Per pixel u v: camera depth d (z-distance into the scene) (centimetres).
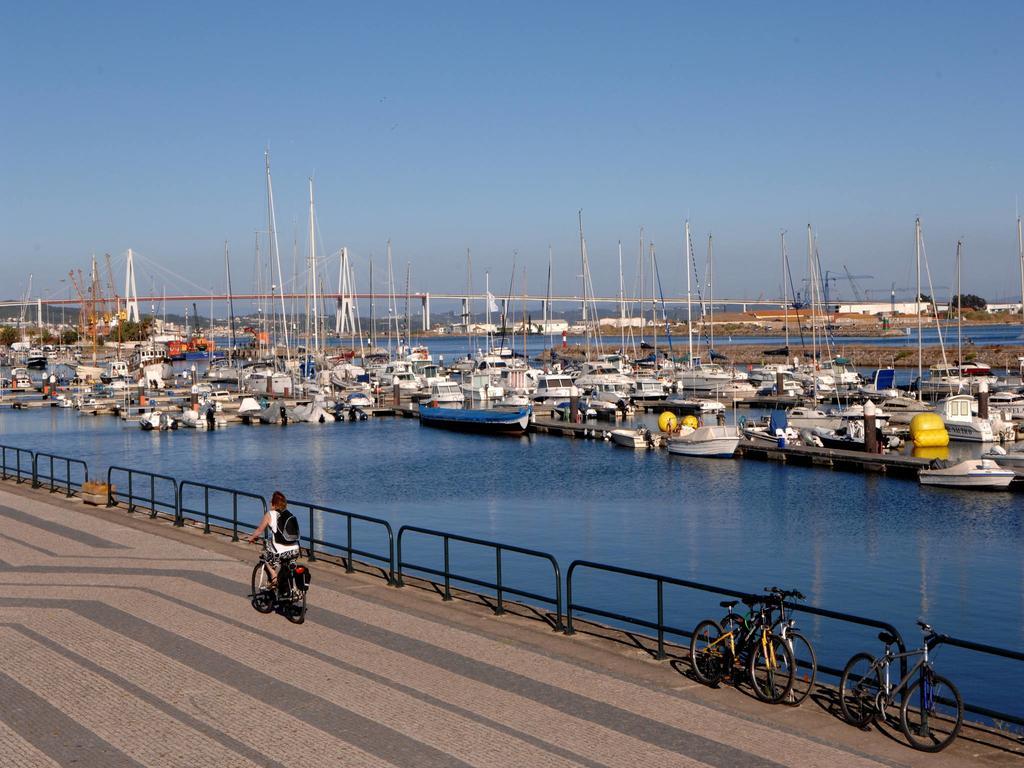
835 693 1259
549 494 4959
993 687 2112
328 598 1781
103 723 1180
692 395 10112
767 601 1256
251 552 2205
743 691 1269
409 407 9919
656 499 4756
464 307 19338
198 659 1422
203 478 5659
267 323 14488
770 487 5059
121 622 1622
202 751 1095
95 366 14975
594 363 12125
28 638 1535
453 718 1180
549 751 1078
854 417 7200
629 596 2816
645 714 1187
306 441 7719
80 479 5369
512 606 1730
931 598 2877
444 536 1767
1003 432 6738
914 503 4503
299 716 1194
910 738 1088
